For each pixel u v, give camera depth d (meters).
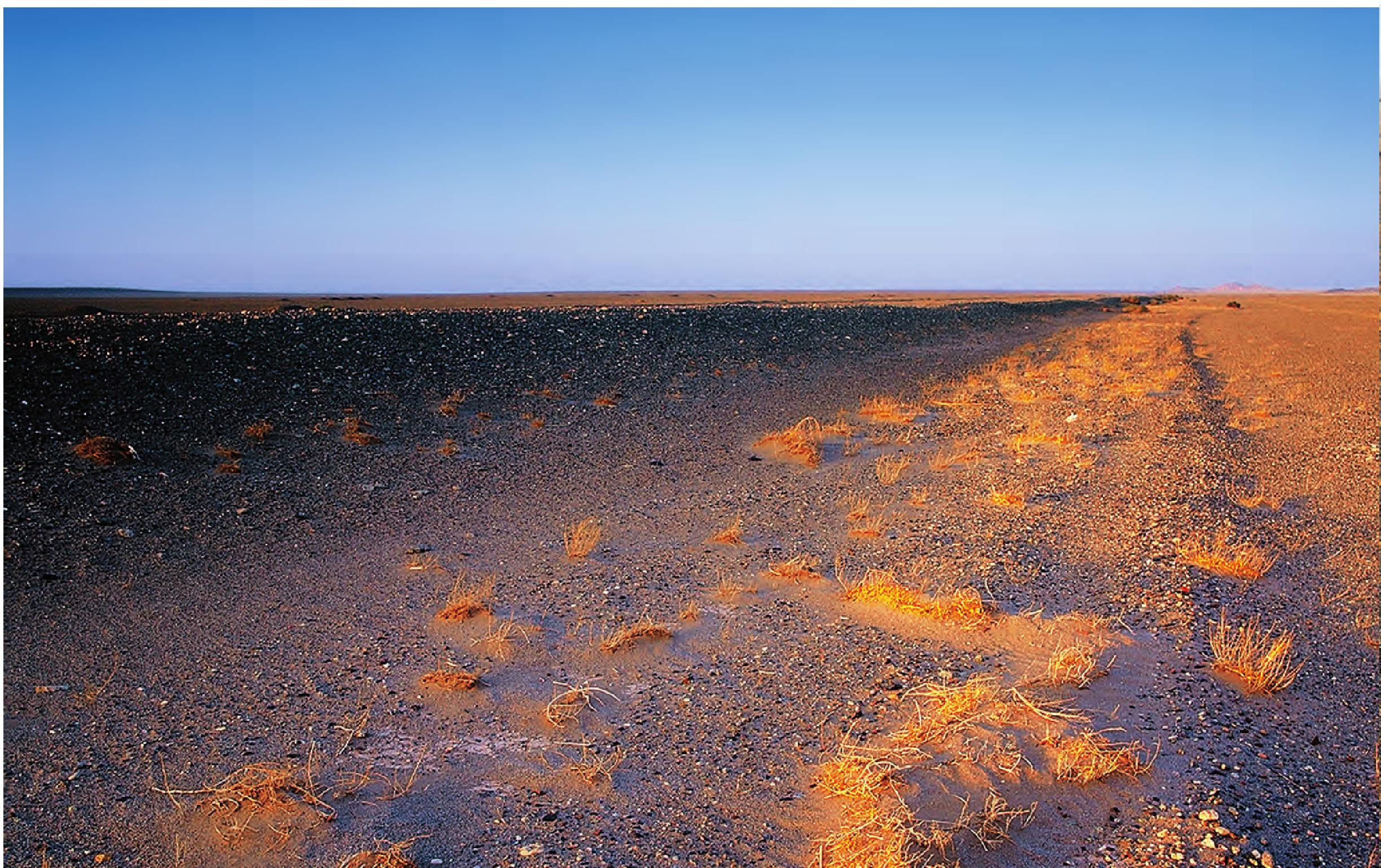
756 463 13.15
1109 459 12.77
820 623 6.79
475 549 8.94
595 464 12.92
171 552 8.50
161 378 14.43
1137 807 4.37
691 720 5.33
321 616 7.04
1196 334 41.16
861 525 9.57
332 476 11.47
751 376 21.66
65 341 15.21
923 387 21.53
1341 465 12.85
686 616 6.87
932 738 4.85
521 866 3.95
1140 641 6.37
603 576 8.01
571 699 5.58
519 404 16.52
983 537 8.87
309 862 3.97
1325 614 7.14
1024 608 6.99
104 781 4.62
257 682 5.84
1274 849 4.06
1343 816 4.38
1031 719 5.12
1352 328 44.03
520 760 4.88
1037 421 15.87
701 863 3.99
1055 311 55.53
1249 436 15.23
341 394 15.39
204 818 4.28
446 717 5.37
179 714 5.39
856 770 4.53
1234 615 6.85
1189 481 11.16
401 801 4.46
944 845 3.96
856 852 3.93
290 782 4.56
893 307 41.03
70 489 9.95
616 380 19.39
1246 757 4.86
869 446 14.34
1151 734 5.05
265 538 9.05
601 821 4.31
